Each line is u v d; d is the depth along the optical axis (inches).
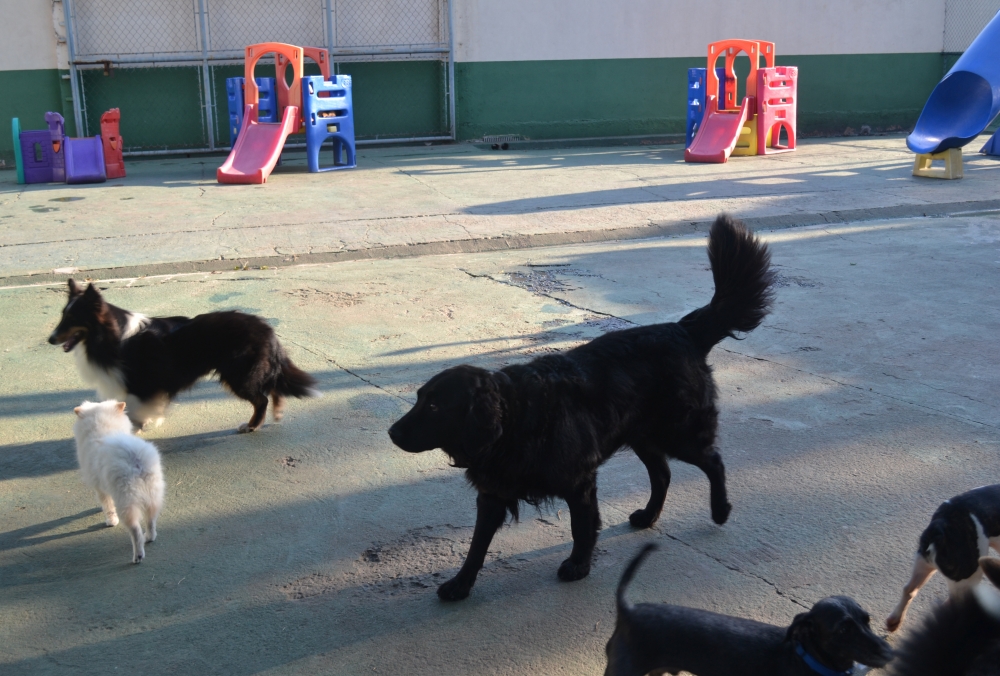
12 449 195.2
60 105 651.5
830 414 205.9
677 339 155.3
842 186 494.3
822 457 184.2
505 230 394.3
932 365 236.2
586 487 141.1
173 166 629.3
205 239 382.0
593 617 134.0
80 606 138.2
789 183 507.5
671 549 152.4
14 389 228.8
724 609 134.2
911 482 172.2
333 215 428.8
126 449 150.2
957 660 59.3
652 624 107.0
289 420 209.5
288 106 569.0
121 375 196.4
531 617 134.3
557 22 727.1
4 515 167.6
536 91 738.2
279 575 146.3
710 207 438.6
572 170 575.2
